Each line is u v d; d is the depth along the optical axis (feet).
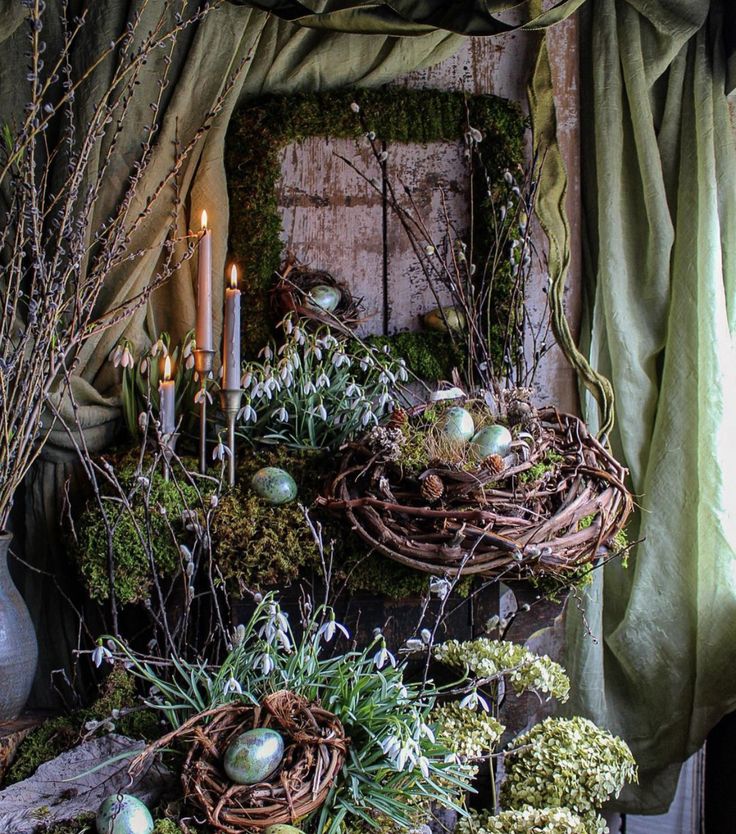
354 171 6.67
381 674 4.47
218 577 5.27
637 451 6.52
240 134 6.48
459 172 6.76
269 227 6.51
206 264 5.57
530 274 6.70
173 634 5.07
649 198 6.49
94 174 5.97
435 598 5.39
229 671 4.53
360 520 5.03
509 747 4.90
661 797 6.52
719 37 6.53
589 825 4.61
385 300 6.71
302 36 6.46
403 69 6.58
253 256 6.48
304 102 6.53
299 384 5.79
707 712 6.30
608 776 4.62
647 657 6.42
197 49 6.24
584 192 6.89
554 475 5.14
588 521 5.38
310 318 6.24
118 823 3.80
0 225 5.88
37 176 6.01
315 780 3.97
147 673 4.54
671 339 6.42
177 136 6.17
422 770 4.01
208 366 5.54
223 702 4.35
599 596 6.44
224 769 3.97
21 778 4.70
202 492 5.50
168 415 5.68
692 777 6.96
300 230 6.63
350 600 5.36
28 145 4.91
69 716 5.04
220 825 3.81
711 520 6.18
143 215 5.38
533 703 5.35
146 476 5.33
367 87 6.65
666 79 6.70
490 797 5.19
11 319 5.00
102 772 4.30
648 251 6.53
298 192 6.62
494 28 5.94
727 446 6.22
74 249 5.01
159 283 5.50
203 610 5.50
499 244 6.63
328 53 6.48
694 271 6.38
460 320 6.54
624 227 6.63
